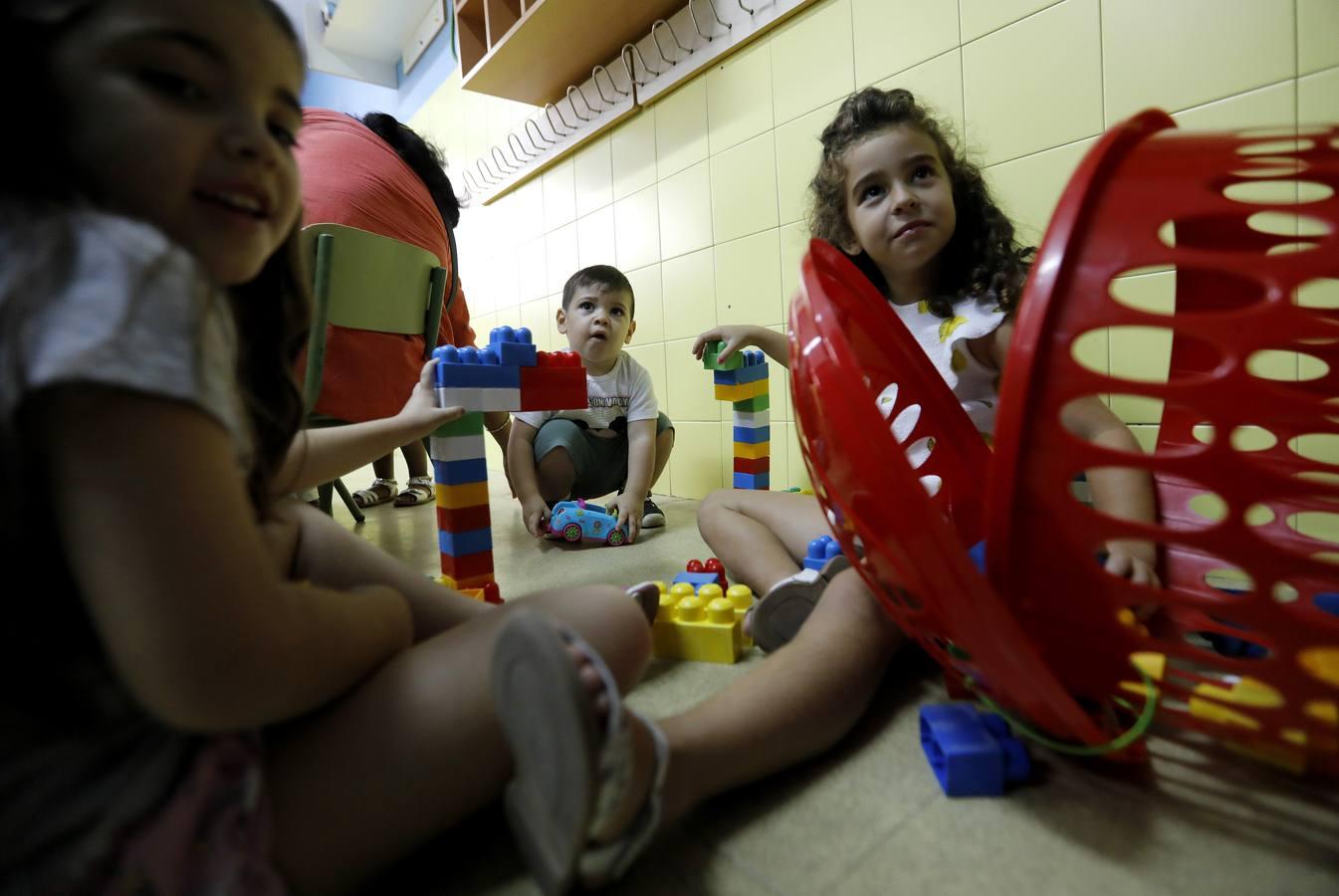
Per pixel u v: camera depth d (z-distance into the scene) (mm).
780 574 797
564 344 2018
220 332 324
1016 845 412
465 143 2445
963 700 579
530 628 316
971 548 666
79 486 259
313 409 1017
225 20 326
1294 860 391
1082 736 440
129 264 279
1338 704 350
